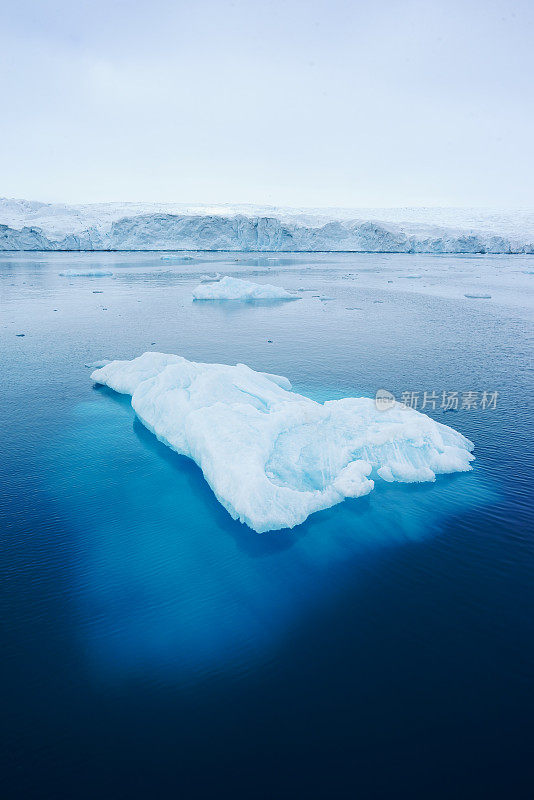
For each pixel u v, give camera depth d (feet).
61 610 22.50
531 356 66.90
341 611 22.50
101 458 38.01
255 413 37.47
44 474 35.47
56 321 93.86
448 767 15.56
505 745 16.26
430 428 36.76
